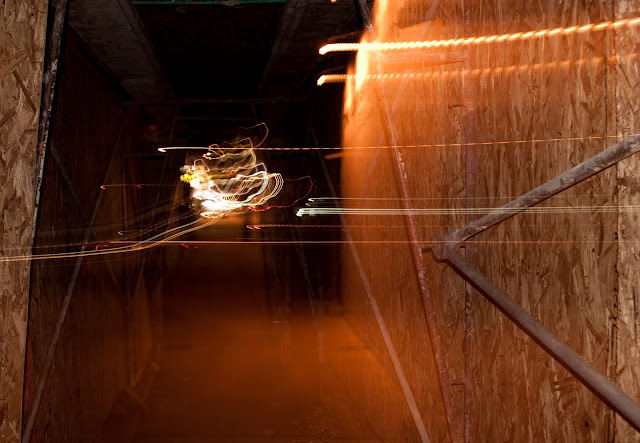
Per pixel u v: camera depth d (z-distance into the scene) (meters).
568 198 1.96
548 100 2.09
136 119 8.30
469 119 2.84
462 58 2.87
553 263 2.07
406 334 4.00
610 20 1.69
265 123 9.34
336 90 6.04
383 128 4.38
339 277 6.36
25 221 2.56
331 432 5.23
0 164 2.39
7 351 2.44
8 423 2.44
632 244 1.63
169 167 11.50
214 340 8.66
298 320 8.01
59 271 4.08
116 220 6.61
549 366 2.12
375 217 4.77
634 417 1.34
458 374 3.09
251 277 11.59
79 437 4.57
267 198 10.13
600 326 1.78
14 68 2.45
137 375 7.23
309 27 5.01
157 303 8.77
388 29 4.27
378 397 4.81
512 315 1.89
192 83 8.27
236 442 5.10
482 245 2.75
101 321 5.59
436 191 3.33
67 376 4.27
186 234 13.07
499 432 2.58
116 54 5.47
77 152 4.84
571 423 1.97
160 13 5.30
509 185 2.44
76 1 4.08
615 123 1.67
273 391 6.41
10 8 2.44
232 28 5.76
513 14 2.38
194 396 6.38
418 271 2.88
